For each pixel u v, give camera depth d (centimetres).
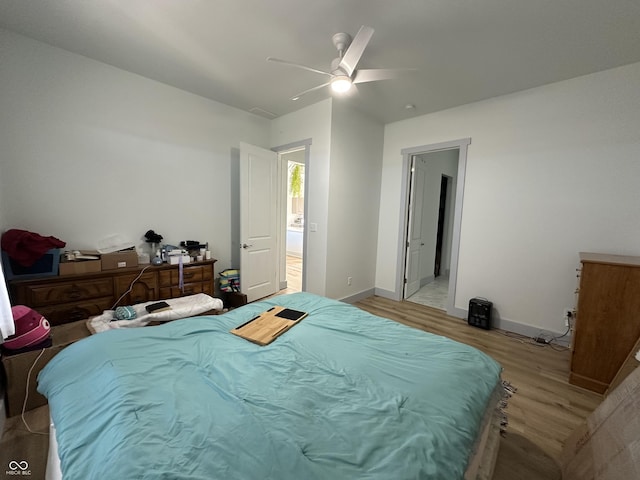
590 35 208
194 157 341
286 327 169
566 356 266
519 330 312
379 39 218
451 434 91
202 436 85
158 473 71
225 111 366
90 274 243
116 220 286
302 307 211
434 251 552
